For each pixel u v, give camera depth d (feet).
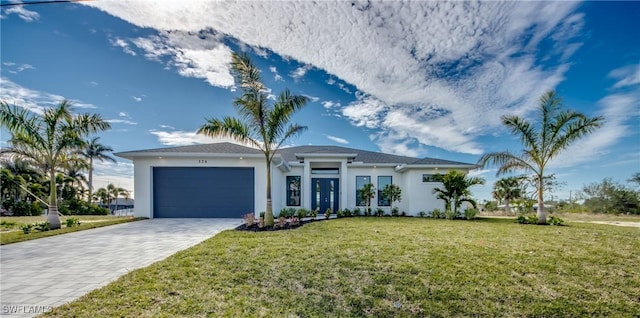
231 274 14.74
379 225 35.70
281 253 18.99
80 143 34.65
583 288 13.44
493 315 10.89
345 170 55.52
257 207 45.06
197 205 45.01
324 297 12.19
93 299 11.59
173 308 10.85
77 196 89.30
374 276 14.57
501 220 46.16
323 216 51.88
